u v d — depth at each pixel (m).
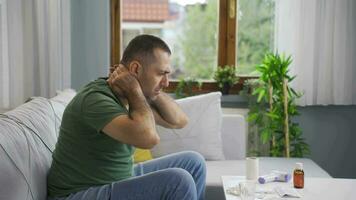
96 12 3.36
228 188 1.71
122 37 3.53
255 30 3.43
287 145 3.00
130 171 1.76
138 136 1.48
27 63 3.09
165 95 2.08
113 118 1.50
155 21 3.56
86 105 1.57
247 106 3.39
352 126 3.42
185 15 3.52
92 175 1.62
